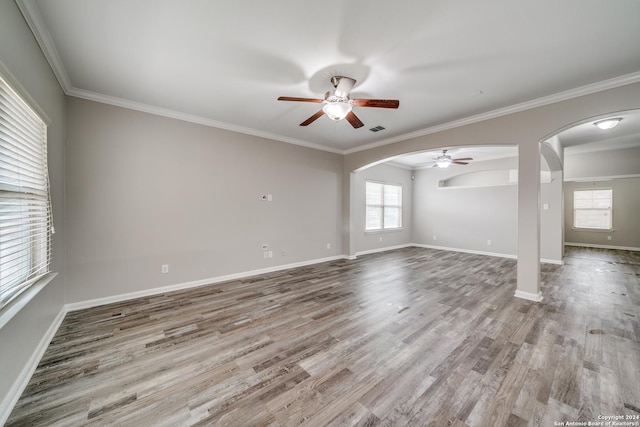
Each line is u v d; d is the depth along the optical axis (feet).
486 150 18.76
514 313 9.61
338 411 4.99
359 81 8.96
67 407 5.09
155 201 11.50
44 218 7.19
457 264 18.03
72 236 9.66
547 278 14.40
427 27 6.37
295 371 6.23
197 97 10.36
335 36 6.72
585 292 12.00
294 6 5.70
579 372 6.15
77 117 9.74
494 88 9.46
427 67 8.13
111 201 10.47
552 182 18.34
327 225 18.89
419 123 13.26
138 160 11.08
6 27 4.94
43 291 6.98
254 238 14.85
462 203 23.47
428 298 11.20
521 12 5.84
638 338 7.72
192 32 6.59
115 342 7.48
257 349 7.18
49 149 7.61
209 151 13.05
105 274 10.37
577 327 8.46
